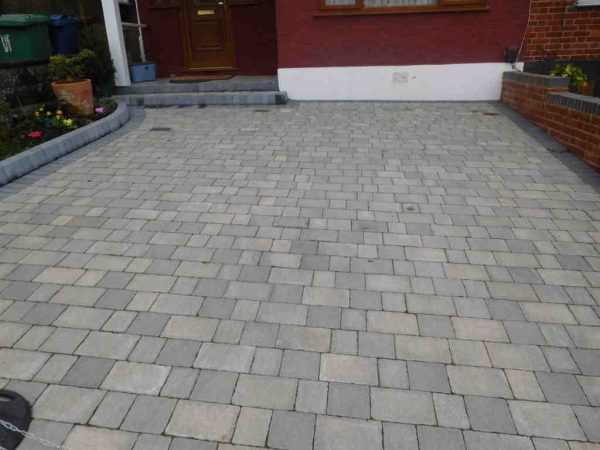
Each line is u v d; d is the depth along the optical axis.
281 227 3.89
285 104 8.22
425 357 2.52
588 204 4.23
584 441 2.06
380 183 4.74
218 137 6.37
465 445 2.04
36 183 4.85
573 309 2.87
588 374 2.40
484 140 6.04
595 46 7.70
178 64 9.73
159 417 2.20
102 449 2.04
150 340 2.66
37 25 7.25
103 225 3.96
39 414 2.21
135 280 3.20
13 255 3.52
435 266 3.32
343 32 8.08
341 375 2.41
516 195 4.43
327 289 3.08
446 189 4.58
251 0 9.17
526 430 2.11
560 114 5.84
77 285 3.16
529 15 7.64
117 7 8.42
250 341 2.64
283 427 2.14
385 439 2.08
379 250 3.53
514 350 2.56
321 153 5.65
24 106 6.94
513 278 3.18
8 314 2.88
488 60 7.98
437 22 7.86
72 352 2.58
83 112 7.08
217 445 2.06
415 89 8.27
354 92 8.41
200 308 2.92
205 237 3.75
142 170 5.20
